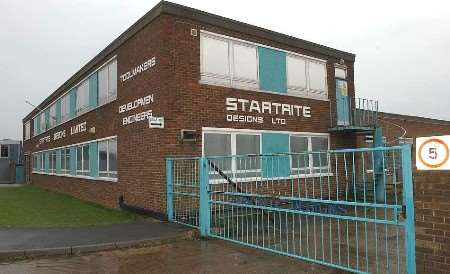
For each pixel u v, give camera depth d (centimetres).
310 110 1638
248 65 1432
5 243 847
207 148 1284
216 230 978
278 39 1534
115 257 786
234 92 1373
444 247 521
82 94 1947
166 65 1213
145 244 879
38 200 1812
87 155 1831
